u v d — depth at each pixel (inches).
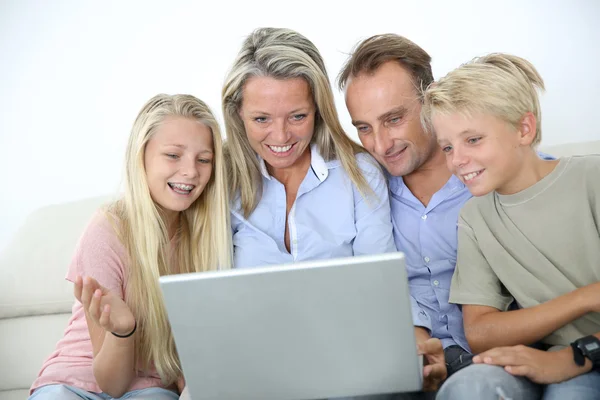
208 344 47.4
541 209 59.2
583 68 105.9
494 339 57.6
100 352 61.0
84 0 114.3
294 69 66.5
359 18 111.3
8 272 79.5
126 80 114.7
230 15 113.8
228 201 70.6
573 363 50.3
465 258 62.8
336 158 73.4
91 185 114.5
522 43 107.5
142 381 65.6
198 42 114.3
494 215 61.7
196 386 48.9
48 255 79.8
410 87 67.4
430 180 71.4
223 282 45.7
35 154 114.3
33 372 76.6
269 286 45.4
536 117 59.1
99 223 66.4
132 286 65.9
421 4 109.3
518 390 49.0
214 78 114.3
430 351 54.3
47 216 83.7
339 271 44.6
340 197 71.9
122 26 114.6
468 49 109.1
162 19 114.4
